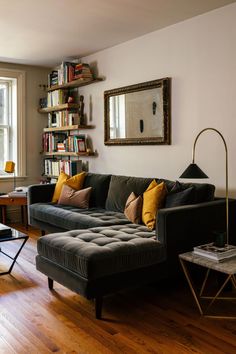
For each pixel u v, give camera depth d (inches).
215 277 127.9
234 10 128.6
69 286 102.3
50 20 144.0
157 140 159.0
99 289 96.9
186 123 148.0
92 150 201.3
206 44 138.9
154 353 82.0
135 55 170.1
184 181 150.3
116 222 136.1
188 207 115.3
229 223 125.7
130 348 84.0
